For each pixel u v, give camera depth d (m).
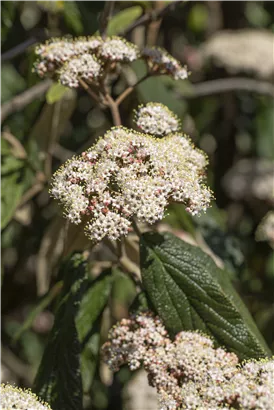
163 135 1.26
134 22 1.49
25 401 1.14
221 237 1.53
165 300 1.25
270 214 1.69
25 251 1.72
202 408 1.14
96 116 1.81
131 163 1.19
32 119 1.57
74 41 1.34
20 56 1.73
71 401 1.25
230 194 1.88
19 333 1.36
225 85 1.74
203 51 2.00
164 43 2.08
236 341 1.24
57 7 1.50
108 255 1.63
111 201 1.18
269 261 1.66
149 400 1.58
